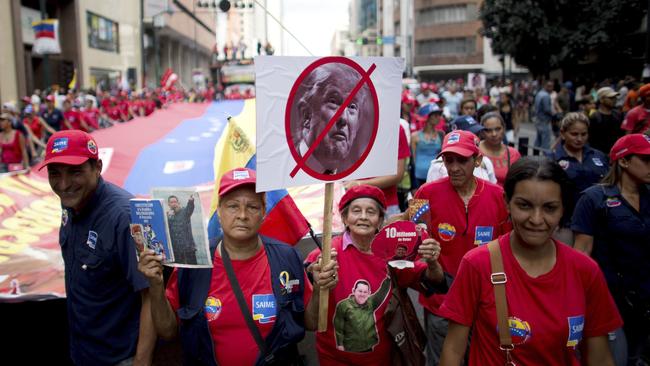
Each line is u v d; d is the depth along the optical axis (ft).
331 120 9.74
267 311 9.42
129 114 73.97
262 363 9.34
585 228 12.70
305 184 9.55
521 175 7.66
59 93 78.28
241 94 107.14
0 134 38.06
